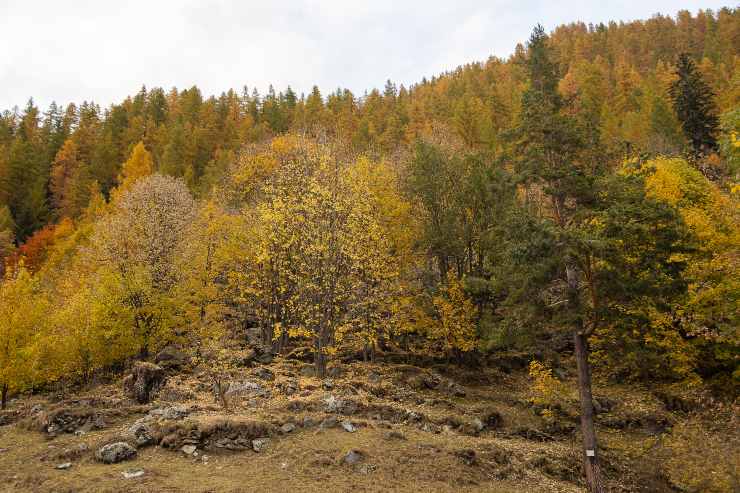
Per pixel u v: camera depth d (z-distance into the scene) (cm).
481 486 1423
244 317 3525
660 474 1781
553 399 2409
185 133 7900
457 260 2858
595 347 2056
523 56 1953
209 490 1220
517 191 2342
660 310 1692
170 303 2752
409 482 1372
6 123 9656
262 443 1539
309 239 2403
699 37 10681
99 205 5959
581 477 1702
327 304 2395
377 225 2600
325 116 8450
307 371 2453
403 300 2656
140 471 1323
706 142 4941
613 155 1848
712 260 2122
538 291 1719
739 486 1381
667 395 2442
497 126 6756
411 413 1895
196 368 2525
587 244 1491
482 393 2483
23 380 2231
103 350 2562
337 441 1578
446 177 2862
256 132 7862
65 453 1445
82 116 10088
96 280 2822
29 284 2344
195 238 3322
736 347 2106
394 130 6938
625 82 8075
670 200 2256
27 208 6600
